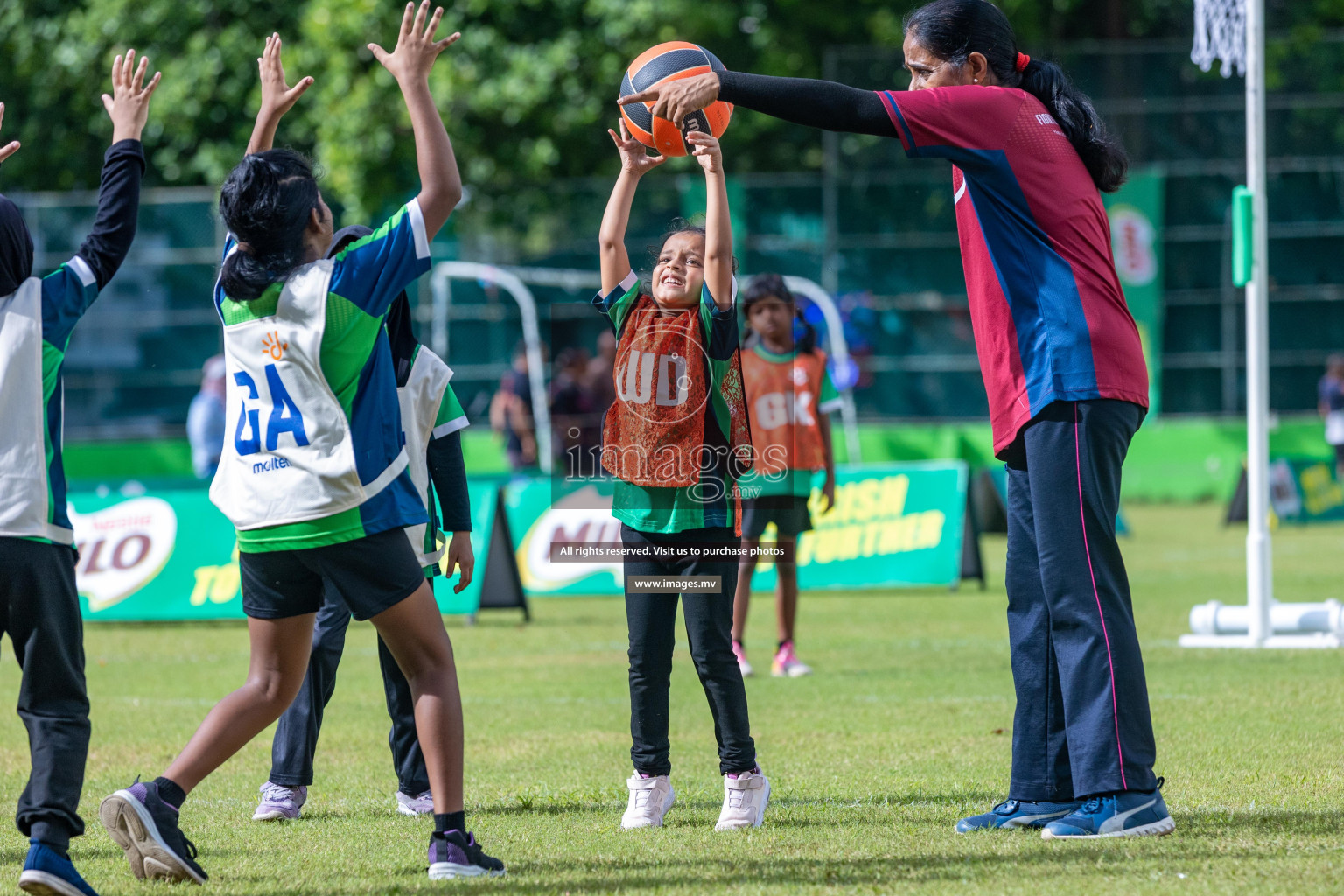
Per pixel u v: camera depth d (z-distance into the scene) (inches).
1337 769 580.7
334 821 536.1
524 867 446.0
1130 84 2620.6
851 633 1149.1
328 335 412.8
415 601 430.0
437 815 431.5
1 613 405.7
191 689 904.3
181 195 2581.2
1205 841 457.4
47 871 389.1
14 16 2657.5
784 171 2945.4
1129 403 474.0
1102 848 450.3
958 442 2593.5
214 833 513.3
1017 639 501.0
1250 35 963.3
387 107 2390.5
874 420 2667.3
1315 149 2615.7
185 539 1285.7
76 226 2554.1
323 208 432.8
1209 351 2655.0
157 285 2600.9
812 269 2667.3
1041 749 494.9
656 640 519.2
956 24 484.4
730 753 510.9
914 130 462.6
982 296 489.7
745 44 2719.0
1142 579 1451.8
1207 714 719.7
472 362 2657.5
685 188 2610.7
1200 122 2615.7
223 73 2573.8
